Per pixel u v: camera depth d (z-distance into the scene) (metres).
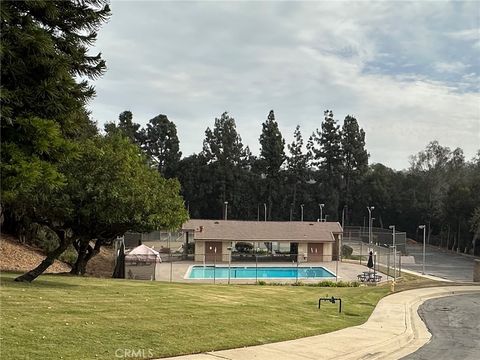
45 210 19.61
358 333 14.55
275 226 54.00
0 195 11.77
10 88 11.49
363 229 75.12
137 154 24.92
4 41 10.80
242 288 24.58
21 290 15.02
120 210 19.47
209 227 52.09
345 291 26.58
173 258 50.25
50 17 12.66
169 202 23.94
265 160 101.56
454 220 81.12
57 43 13.59
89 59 15.17
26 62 11.51
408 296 26.39
